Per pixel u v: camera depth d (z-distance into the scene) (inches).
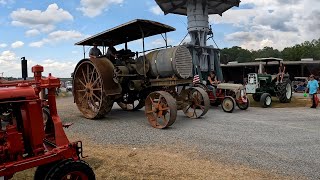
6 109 159.5
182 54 385.4
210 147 267.1
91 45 483.8
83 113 431.5
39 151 153.6
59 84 168.6
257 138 301.7
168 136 311.0
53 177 143.5
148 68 398.6
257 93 629.9
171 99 346.6
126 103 463.8
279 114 478.9
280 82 648.4
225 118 432.8
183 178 191.9
